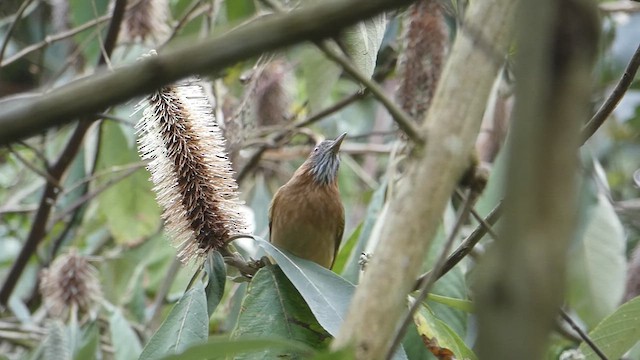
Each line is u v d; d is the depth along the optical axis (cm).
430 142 348
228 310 978
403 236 337
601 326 643
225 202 622
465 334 722
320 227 846
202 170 618
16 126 246
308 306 559
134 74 254
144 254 1127
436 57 858
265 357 534
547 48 256
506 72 841
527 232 249
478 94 356
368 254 633
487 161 953
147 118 630
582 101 256
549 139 254
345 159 1230
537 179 252
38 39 1302
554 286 243
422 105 858
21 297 1247
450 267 550
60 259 944
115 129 1110
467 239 546
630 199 1202
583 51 256
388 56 1098
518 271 245
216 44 259
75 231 1241
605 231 782
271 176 1245
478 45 362
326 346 548
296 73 1320
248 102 946
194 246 612
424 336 570
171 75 257
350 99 1075
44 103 248
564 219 250
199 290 563
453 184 345
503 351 241
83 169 1212
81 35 1084
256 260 622
